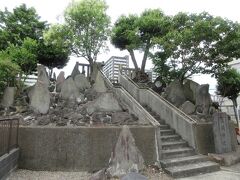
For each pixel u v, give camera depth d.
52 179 7.02
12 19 16.09
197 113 11.62
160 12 17.25
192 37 11.92
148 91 13.12
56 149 8.01
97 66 14.53
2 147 6.45
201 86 12.22
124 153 7.43
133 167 7.34
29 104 10.33
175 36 12.32
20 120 8.90
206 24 11.55
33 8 17.02
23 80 13.01
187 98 13.41
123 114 9.62
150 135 8.76
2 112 9.91
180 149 9.51
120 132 8.30
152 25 15.81
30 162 7.89
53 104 10.41
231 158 9.36
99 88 11.69
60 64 16.42
